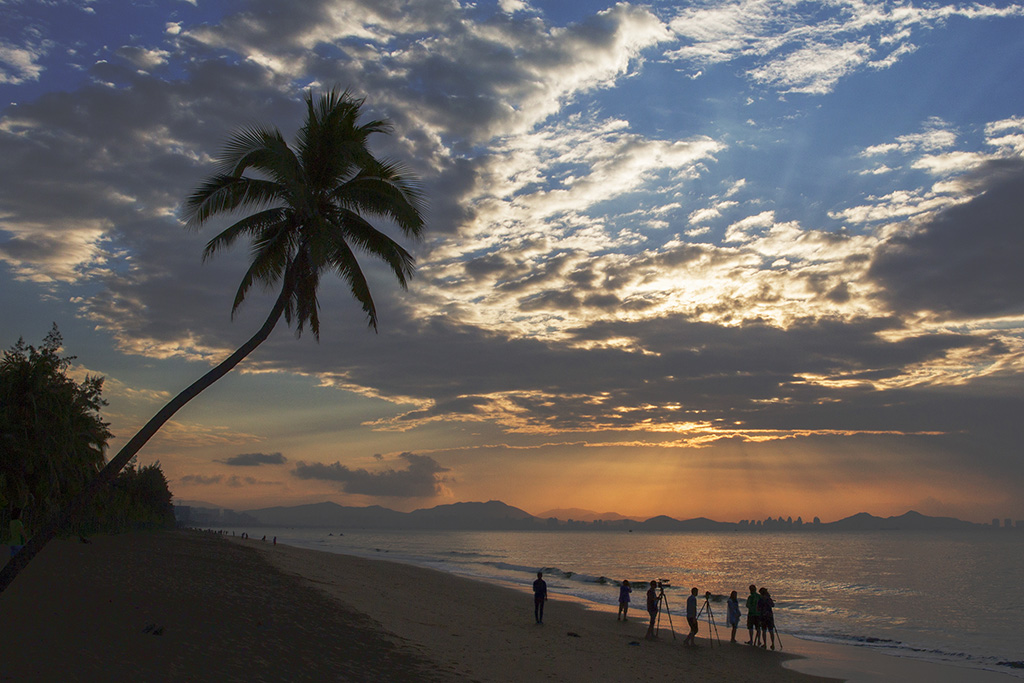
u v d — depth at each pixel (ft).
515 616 102.78
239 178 48.96
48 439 133.18
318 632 61.87
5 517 131.13
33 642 42.19
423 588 140.46
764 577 267.59
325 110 51.62
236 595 79.15
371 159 52.60
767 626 84.38
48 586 66.28
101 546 144.77
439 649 63.05
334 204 53.31
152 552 141.69
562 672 59.31
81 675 36.50
